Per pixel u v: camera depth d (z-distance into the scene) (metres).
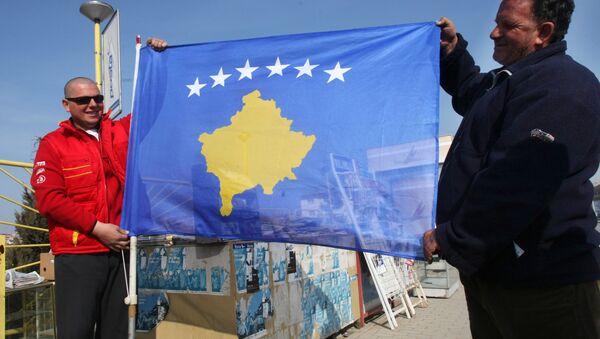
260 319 4.24
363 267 6.95
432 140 2.43
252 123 2.76
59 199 2.73
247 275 4.11
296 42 2.81
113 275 2.96
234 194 2.71
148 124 2.96
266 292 4.38
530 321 1.85
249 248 4.19
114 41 4.80
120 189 3.08
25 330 4.07
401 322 6.96
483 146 2.00
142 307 4.26
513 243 1.84
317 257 5.53
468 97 2.59
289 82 2.74
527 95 1.81
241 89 2.83
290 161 2.64
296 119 2.68
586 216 1.80
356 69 2.64
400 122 2.49
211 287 3.96
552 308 1.79
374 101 2.56
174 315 4.11
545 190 1.69
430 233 2.08
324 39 2.76
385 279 7.13
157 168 2.89
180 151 2.87
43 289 4.23
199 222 2.77
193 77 2.96
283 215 2.60
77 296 2.75
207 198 2.76
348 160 2.54
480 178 1.82
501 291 1.90
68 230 2.79
